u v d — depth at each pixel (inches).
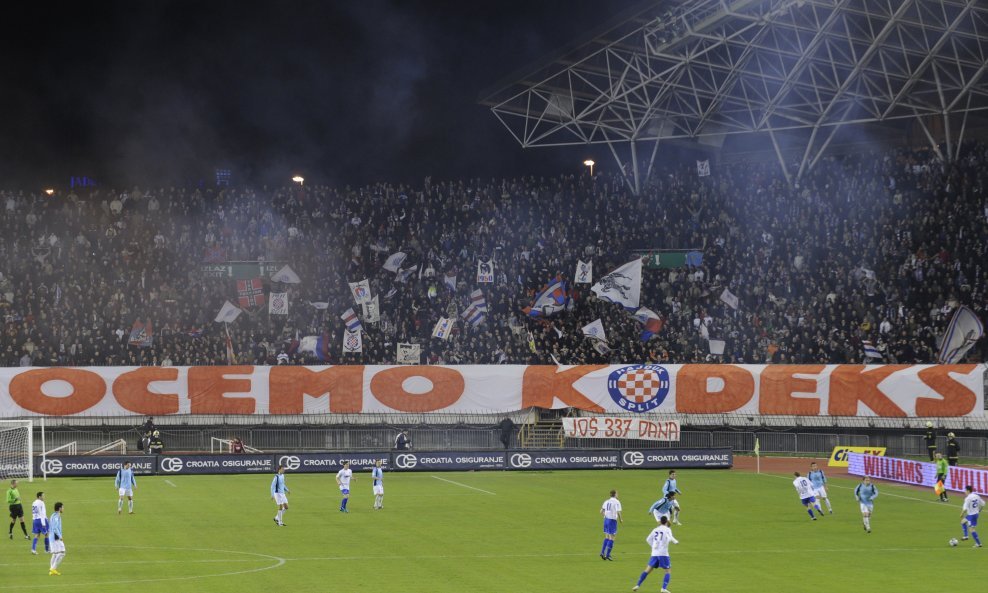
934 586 1219.2
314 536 1546.5
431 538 1535.4
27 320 2760.8
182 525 1641.2
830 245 2805.1
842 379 2554.1
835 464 2495.1
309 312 2891.2
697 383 2628.0
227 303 2765.7
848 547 1481.3
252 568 1304.1
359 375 2657.5
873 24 2514.8
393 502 1915.6
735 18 2466.8
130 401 2600.9
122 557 1375.5
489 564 1341.0
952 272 2600.9
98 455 2332.7
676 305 2815.0
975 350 2524.6
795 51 2645.2
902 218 2792.8
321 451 2573.8
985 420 2445.9
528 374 2667.3
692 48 2711.6
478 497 1985.7
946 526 1672.0
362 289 2844.5
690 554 1424.7
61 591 1162.6
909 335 2571.4
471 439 2640.3
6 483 2176.4
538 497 1984.5
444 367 2672.2
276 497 1656.0
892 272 2667.3
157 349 2763.3
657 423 2586.1
